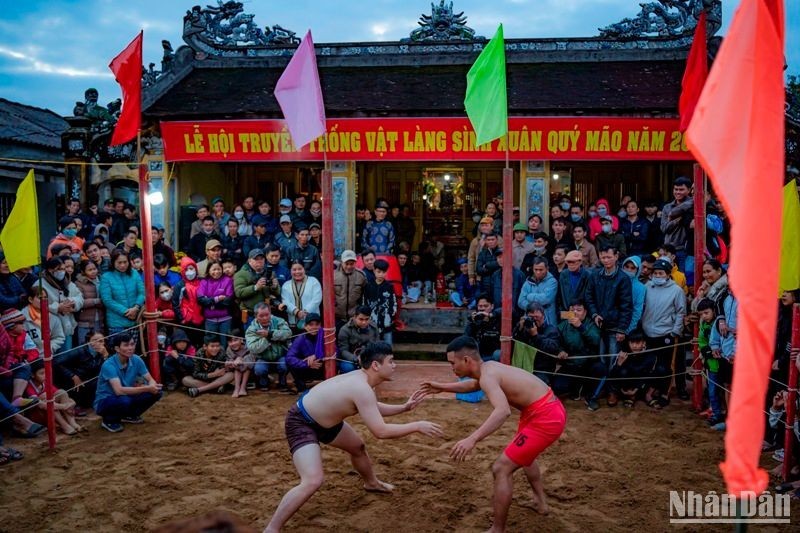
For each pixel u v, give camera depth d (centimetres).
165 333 1026
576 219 1172
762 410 312
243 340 996
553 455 740
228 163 1655
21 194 774
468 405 928
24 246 768
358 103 1273
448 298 1267
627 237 1220
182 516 597
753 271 320
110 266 983
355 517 595
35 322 876
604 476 684
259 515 598
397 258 1272
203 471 698
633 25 1432
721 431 818
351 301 1047
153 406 923
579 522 585
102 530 573
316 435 572
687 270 1042
